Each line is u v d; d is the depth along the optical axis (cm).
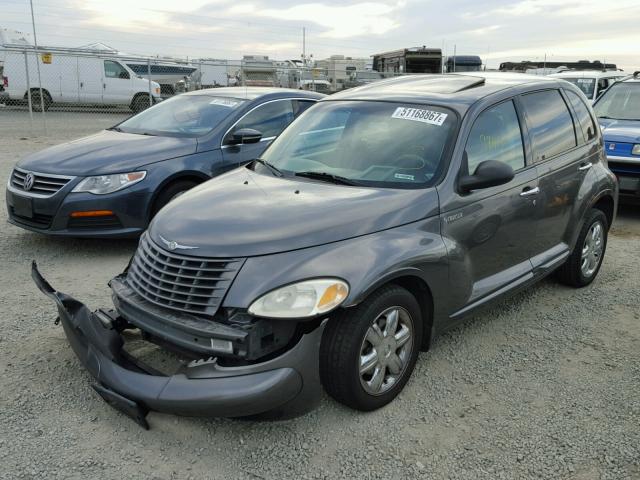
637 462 305
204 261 308
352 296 302
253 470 296
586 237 526
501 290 419
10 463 294
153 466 296
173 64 1927
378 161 395
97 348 323
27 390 357
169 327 313
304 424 331
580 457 308
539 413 347
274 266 302
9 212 628
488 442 320
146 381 299
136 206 592
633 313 494
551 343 436
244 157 672
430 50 2855
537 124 462
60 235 582
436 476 293
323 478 291
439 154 384
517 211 422
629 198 775
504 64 3391
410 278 343
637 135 766
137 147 626
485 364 402
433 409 348
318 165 412
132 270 352
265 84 2375
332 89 2472
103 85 2153
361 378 324
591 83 1488
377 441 318
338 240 320
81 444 311
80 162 593
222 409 287
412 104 424
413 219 350
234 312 299
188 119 693
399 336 344
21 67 2028
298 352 298
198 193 387
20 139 1478
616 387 377
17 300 486
